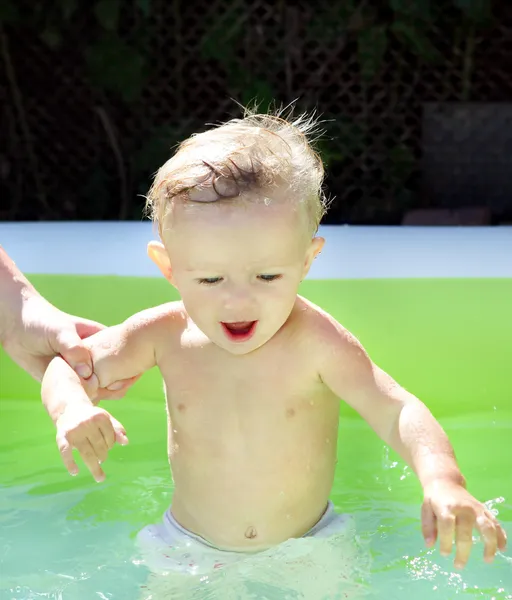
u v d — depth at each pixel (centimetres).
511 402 231
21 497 184
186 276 143
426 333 234
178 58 500
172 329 163
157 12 498
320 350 154
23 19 494
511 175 495
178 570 152
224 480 156
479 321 233
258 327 144
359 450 207
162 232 146
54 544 163
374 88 508
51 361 160
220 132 152
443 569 151
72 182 513
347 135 499
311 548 153
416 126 504
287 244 141
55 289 246
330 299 237
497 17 502
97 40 496
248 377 155
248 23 496
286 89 502
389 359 235
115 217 516
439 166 499
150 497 183
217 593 143
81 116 507
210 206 139
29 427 221
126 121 504
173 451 161
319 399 158
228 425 156
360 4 490
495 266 255
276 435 155
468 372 233
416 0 483
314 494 158
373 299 236
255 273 140
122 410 229
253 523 155
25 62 504
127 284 242
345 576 148
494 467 196
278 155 146
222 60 499
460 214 462
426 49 494
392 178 497
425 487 133
